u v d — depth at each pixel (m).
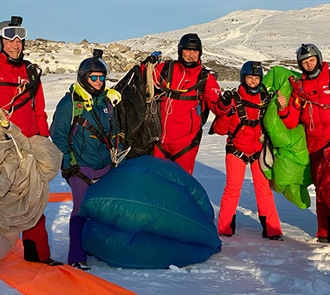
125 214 4.44
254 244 5.52
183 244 4.66
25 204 4.23
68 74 30.52
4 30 4.34
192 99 5.53
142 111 5.40
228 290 4.03
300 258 4.94
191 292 3.96
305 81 5.58
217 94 5.51
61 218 6.52
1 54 4.42
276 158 5.71
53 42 38.50
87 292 3.85
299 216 6.84
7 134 4.20
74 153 4.76
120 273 4.43
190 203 4.73
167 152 5.64
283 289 4.06
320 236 5.63
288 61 38.41
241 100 5.71
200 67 5.56
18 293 3.86
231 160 5.85
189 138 5.61
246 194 8.20
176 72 5.53
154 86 5.54
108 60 33.41
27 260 4.58
